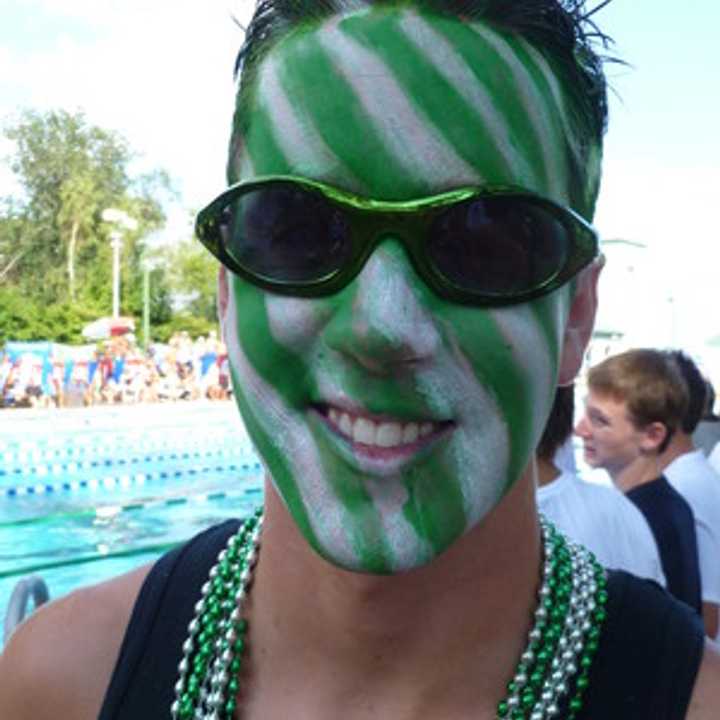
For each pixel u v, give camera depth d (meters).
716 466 3.96
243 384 0.86
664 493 2.47
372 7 0.84
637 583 1.01
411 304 0.78
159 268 36.69
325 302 0.80
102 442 12.78
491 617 0.92
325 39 0.82
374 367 0.78
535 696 0.91
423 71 0.80
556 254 0.81
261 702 0.97
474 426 0.81
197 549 1.10
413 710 0.92
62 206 36.94
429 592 0.91
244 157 0.89
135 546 7.59
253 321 0.84
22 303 27.88
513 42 0.84
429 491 0.81
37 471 10.69
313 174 0.81
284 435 0.84
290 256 0.81
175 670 1.00
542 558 0.99
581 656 0.93
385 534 0.80
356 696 0.93
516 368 0.82
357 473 0.80
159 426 14.46
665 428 2.78
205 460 11.66
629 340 26.55
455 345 0.80
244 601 1.01
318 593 0.93
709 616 2.44
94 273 35.56
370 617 0.91
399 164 0.79
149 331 31.88
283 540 0.96
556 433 2.15
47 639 1.10
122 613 1.09
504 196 0.79
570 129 0.88
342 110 0.80
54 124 38.38
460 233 0.79
